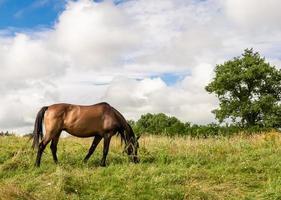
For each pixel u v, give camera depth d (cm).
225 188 930
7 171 1119
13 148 1426
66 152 1346
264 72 5316
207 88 5622
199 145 1405
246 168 1067
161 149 1331
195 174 1009
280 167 1066
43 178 1001
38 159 1162
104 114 1220
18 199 843
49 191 898
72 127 1196
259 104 5128
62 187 909
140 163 1159
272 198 870
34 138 1174
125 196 893
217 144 1408
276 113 5147
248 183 973
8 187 884
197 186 930
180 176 992
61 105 1206
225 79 5388
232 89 5450
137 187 930
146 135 2030
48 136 1180
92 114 1209
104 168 1095
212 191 902
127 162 1180
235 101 5303
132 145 1235
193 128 2809
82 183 952
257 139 1562
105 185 955
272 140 1482
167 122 6266
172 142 1483
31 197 856
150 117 6425
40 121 1190
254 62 5425
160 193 896
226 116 5325
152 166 1103
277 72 5412
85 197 888
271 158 1159
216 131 2706
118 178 991
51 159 1246
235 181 976
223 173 1034
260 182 984
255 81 5356
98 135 1233
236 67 5450
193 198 879
